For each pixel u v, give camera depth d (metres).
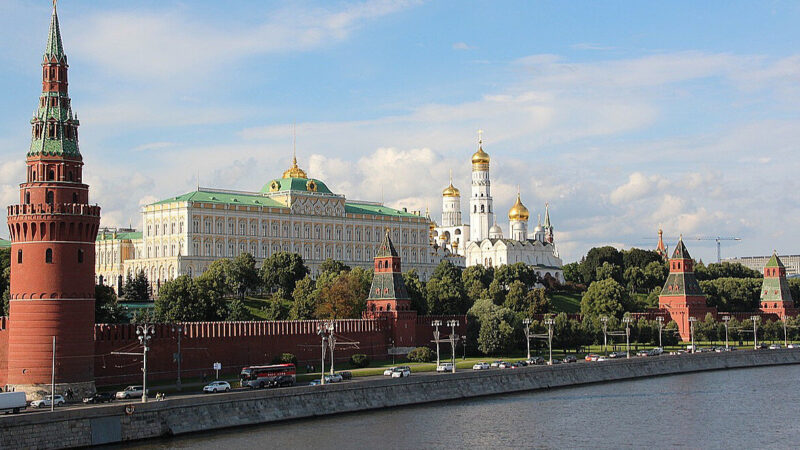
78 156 168.50
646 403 195.62
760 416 180.12
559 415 179.00
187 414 152.62
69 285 162.25
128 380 182.75
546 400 199.12
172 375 191.25
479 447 149.12
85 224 164.12
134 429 144.50
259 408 163.75
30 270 160.88
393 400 186.88
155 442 144.88
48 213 160.62
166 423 149.25
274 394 166.50
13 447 129.50
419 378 193.62
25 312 160.62
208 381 190.75
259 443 146.25
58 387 159.50
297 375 199.00
